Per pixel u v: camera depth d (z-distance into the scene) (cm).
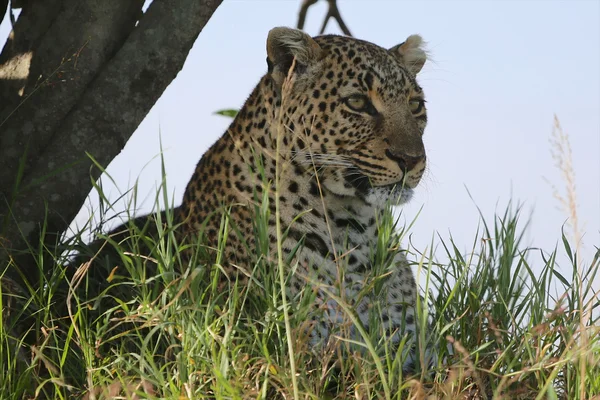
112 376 769
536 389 785
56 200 1045
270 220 945
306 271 938
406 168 959
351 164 968
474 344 849
